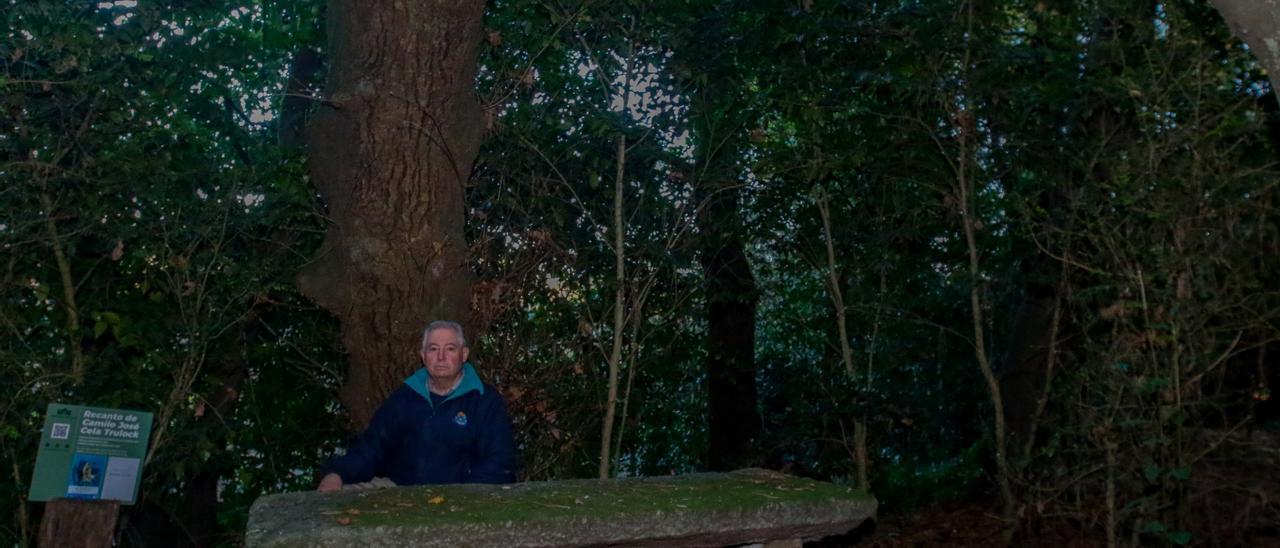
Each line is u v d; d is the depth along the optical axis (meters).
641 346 6.22
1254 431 5.70
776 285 7.11
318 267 5.13
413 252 5.03
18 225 4.43
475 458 4.39
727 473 4.03
